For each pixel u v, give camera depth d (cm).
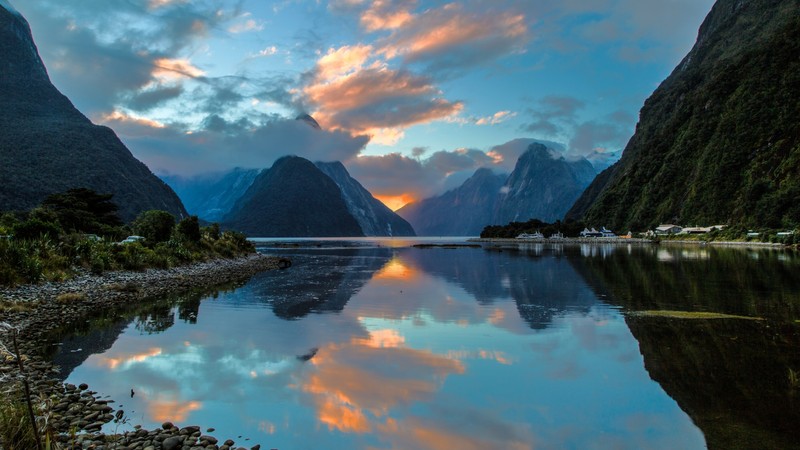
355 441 820
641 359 1277
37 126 16762
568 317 1886
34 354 1348
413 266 4909
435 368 1230
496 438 833
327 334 1622
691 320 1767
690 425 866
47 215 4906
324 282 3322
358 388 1080
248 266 4747
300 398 1018
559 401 995
